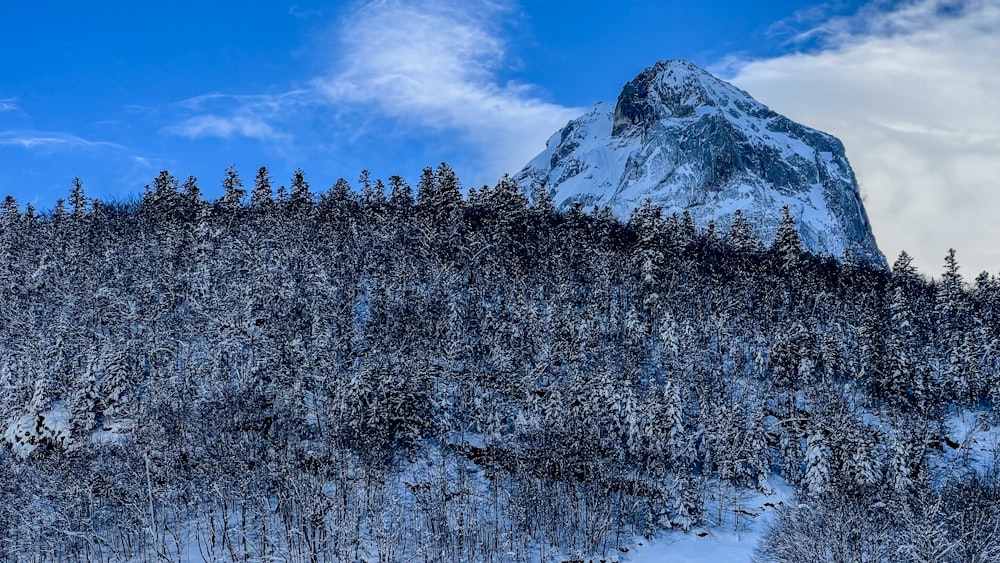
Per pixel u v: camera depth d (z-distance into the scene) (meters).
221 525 75.75
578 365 101.31
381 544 70.88
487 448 88.25
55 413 90.06
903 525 68.94
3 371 97.62
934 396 114.69
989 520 66.81
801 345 115.12
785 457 97.38
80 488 71.12
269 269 119.75
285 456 76.44
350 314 112.69
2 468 74.38
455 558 74.88
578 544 80.31
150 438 78.94
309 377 94.12
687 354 113.06
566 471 82.38
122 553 70.62
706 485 93.00
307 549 71.31
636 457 88.62
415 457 86.00
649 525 83.44
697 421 100.19
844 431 91.62
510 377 97.56
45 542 69.44
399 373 91.06
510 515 80.81
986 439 109.56
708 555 79.31
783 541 71.62
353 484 78.44
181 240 132.25
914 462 89.88
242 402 82.62
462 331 109.19
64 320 104.81
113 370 90.31
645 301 125.31
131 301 112.88
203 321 108.69
